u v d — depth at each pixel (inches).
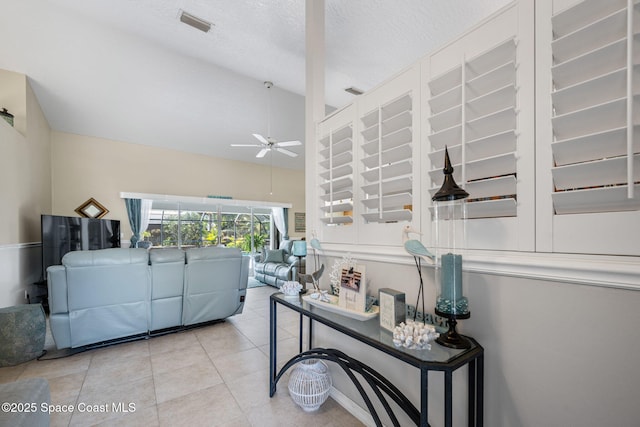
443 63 50.8
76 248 160.7
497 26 43.2
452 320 42.4
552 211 37.1
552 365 36.7
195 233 253.9
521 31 40.2
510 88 40.1
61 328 94.3
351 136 71.9
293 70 162.4
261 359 96.0
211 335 118.0
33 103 157.5
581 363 34.3
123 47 147.1
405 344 41.0
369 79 151.3
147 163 230.2
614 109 31.2
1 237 117.6
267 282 231.1
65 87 164.6
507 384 41.1
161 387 78.7
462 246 44.6
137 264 105.9
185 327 124.7
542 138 37.9
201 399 73.2
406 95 56.5
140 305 107.7
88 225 168.6
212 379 83.0
